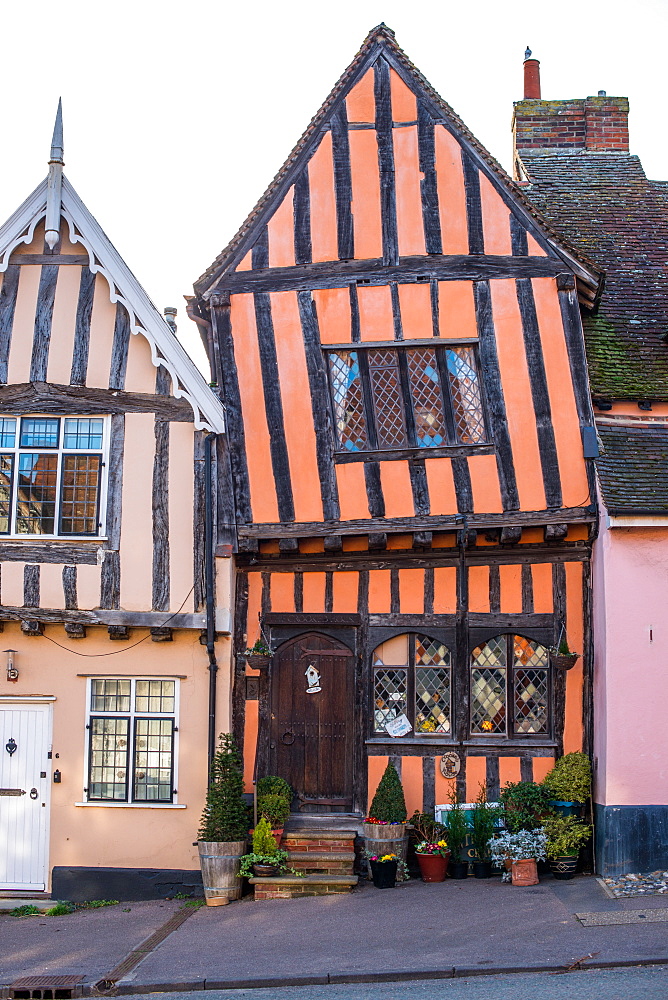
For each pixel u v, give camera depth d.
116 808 10.91
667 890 9.31
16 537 11.06
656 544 10.45
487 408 10.92
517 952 7.81
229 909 9.87
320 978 7.62
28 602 10.98
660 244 13.18
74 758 11.03
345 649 11.36
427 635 11.20
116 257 11.18
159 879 10.75
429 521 10.86
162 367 11.15
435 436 11.00
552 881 10.11
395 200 11.24
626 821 10.07
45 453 11.17
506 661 11.16
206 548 10.93
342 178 11.31
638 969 7.29
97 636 11.14
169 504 11.02
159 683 11.09
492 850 10.25
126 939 9.09
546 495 10.80
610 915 8.59
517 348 10.98
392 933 8.60
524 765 10.93
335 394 11.14
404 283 11.12
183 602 10.91
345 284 11.16
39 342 11.20
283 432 11.08
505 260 11.09
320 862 10.40
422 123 11.33
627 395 11.11
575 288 11.02
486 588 11.20
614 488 10.48
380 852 10.34
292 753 11.22
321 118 11.38
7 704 11.17
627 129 14.84
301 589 11.37
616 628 10.35
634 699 10.24
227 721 10.95
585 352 10.99
